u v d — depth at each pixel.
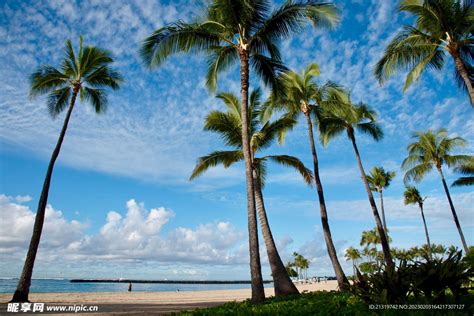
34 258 14.63
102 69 18.19
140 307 13.86
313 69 19.45
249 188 11.46
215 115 17.00
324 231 16.83
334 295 9.61
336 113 20.12
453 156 27.62
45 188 15.52
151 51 12.70
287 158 17.84
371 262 5.87
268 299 11.21
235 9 12.88
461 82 15.07
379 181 36.78
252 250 10.86
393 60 14.87
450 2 13.33
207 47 13.55
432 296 4.89
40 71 16.89
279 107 19.06
